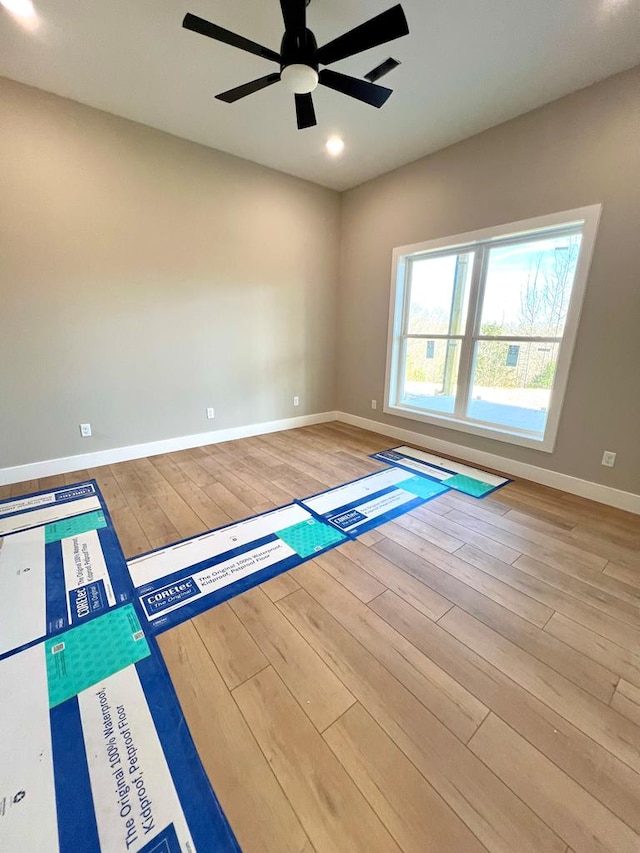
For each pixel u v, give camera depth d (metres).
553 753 1.14
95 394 3.26
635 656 1.48
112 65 2.32
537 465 3.10
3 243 2.67
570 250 2.83
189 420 3.87
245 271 3.91
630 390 2.54
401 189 3.77
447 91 2.50
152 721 1.21
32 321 2.87
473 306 3.44
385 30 1.57
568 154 2.59
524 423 3.27
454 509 2.65
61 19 1.94
